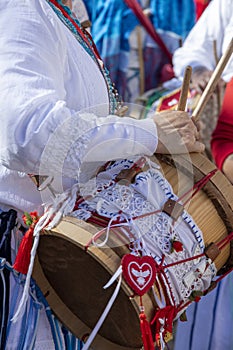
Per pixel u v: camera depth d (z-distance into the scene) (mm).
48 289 2105
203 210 2012
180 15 5055
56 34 1970
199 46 3969
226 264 2156
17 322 2062
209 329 3258
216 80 2160
